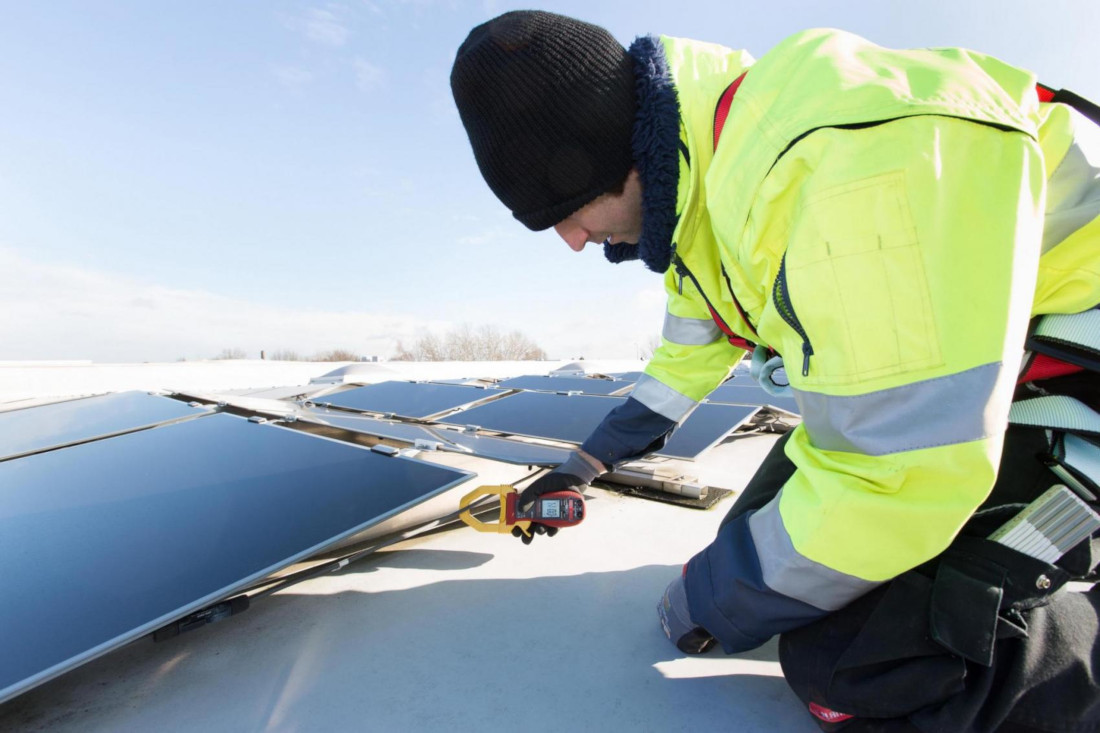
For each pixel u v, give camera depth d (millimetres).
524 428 2992
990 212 623
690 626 1124
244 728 948
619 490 2379
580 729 946
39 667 815
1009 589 760
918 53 762
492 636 1253
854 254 662
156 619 930
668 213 965
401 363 9930
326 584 1526
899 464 669
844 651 823
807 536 765
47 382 5711
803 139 707
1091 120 780
